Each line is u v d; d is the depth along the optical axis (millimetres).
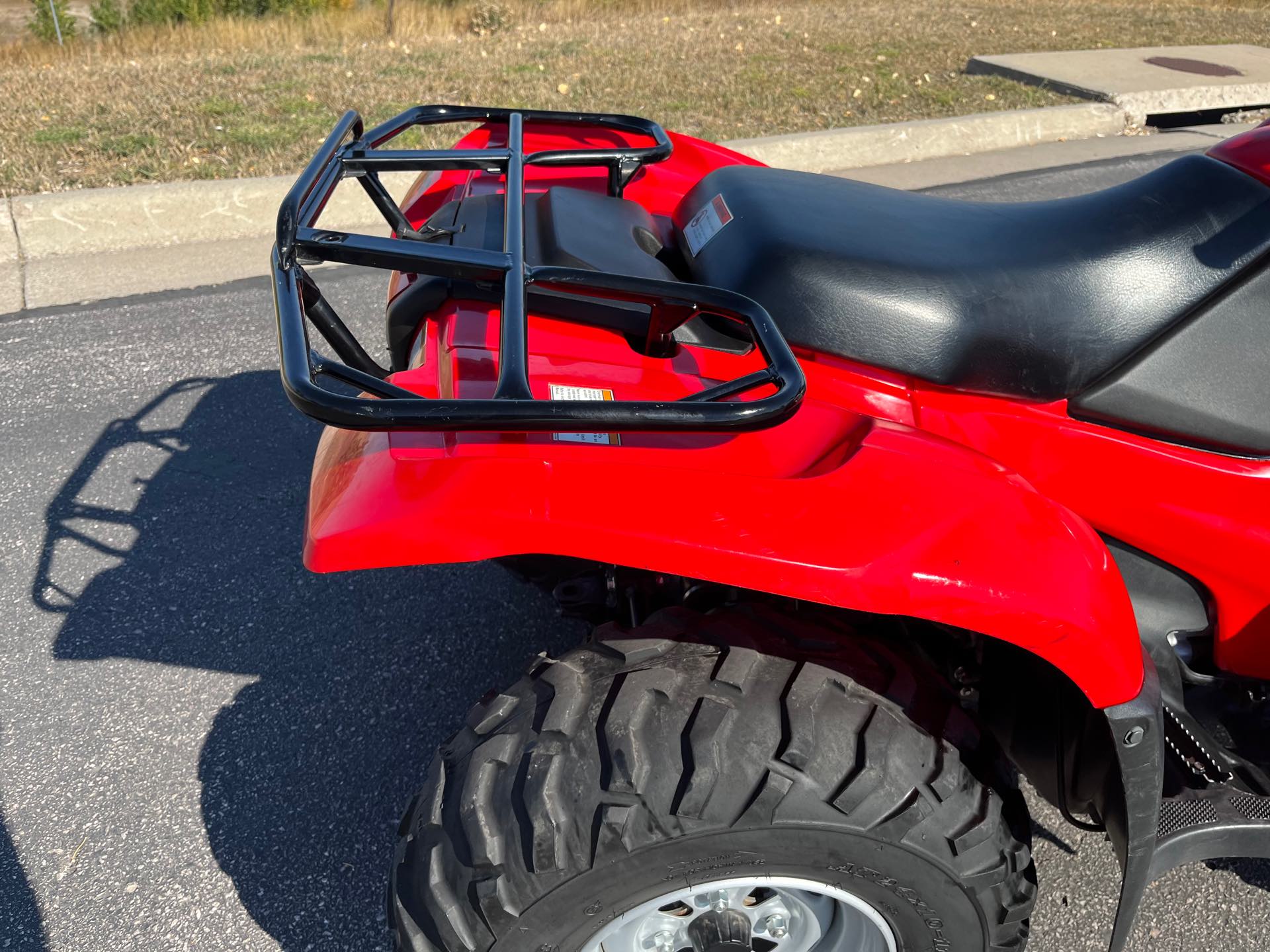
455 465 1385
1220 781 1844
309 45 11578
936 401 1746
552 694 1514
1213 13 14820
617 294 1555
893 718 1479
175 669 2684
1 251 5086
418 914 1472
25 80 8594
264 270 5039
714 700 1452
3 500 3309
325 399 1240
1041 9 14531
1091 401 1727
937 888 1507
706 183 2119
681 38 11117
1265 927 2072
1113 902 2107
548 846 1399
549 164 2336
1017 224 1854
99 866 2162
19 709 2541
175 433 3695
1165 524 1796
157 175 5688
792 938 1713
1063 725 1702
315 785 2369
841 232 1791
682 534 1331
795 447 1586
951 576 1354
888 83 8852
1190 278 1678
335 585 2998
